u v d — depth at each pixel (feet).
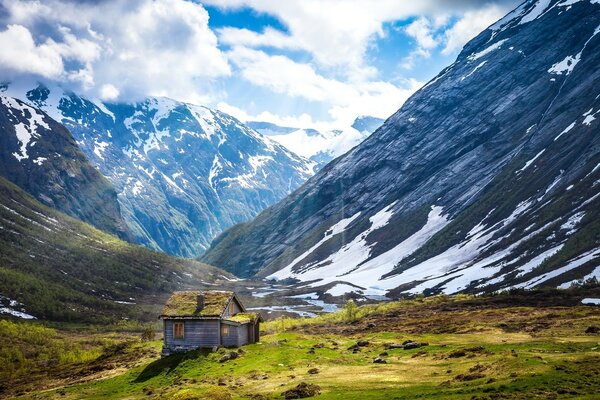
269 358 201.98
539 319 263.08
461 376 138.72
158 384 195.72
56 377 264.11
